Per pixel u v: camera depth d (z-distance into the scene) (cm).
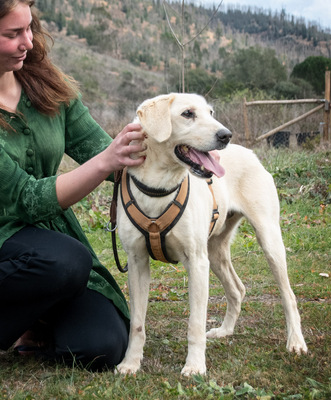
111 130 1212
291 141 1338
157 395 249
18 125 284
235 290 371
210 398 243
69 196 263
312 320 372
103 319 294
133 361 296
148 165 282
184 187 291
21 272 265
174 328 368
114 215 315
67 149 324
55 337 293
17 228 283
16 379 279
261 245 358
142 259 303
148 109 280
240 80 2373
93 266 312
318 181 826
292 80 2409
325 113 1192
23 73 290
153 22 5575
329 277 498
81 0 6462
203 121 279
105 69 3978
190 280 296
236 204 362
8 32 251
